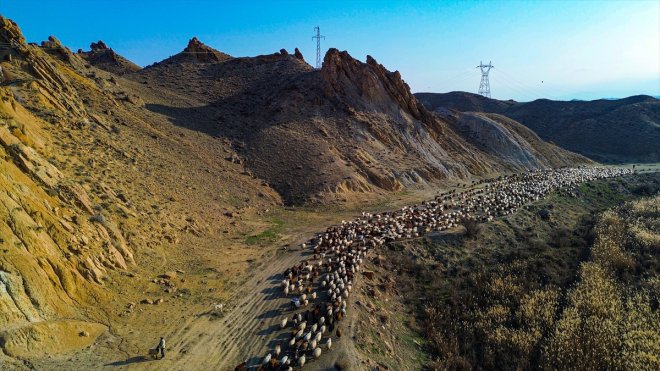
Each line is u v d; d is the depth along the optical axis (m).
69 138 33.75
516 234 42.19
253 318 22.97
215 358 19.11
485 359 23.44
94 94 49.41
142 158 40.72
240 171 52.31
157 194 35.50
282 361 18.77
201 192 41.81
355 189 53.78
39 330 16.59
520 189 60.69
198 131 59.06
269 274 29.06
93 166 32.00
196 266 28.67
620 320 26.06
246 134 63.00
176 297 23.91
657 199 59.56
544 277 33.34
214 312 23.08
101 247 23.84
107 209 27.70
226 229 37.28
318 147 60.09
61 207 23.67
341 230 38.59
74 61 54.38
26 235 19.22
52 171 26.16
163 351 18.34
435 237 38.81
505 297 30.00
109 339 18.73
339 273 28.78
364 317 24.53
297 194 50.16
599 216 51.47
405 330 25.75
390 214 46.19
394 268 32.91
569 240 42.09
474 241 39.25
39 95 36.09
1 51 38.91
